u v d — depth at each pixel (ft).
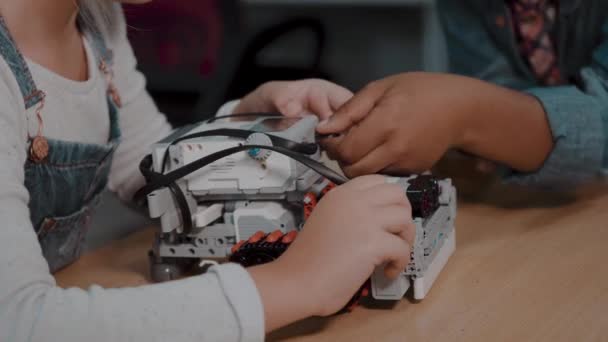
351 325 1.98
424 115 2.41
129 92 3.21
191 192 2.21
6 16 2.30
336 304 1.75
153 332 1.60
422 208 2.06
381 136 2.39
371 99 2.47
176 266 2.35
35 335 1.56
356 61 8.38
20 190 1.82
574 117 2.73
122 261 2.60
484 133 2.60
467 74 4.55
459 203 2.91
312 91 2.82
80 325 1.58
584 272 2.20
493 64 4.34
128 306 1.62
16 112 2.17
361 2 7.48
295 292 1.70
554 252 2.37
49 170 2.39
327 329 1.97
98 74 2.67
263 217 2.17
